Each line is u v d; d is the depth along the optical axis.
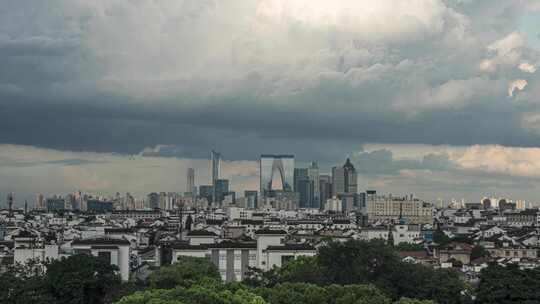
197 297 192.12
